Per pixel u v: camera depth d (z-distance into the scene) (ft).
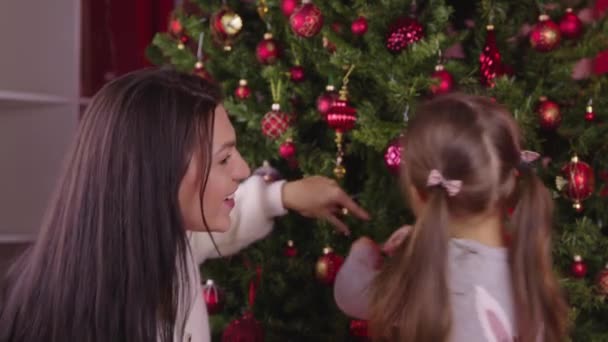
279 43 5.03
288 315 5.31
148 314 3.06
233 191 3.56
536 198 3.67
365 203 4.83
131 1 8.43
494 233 3.74
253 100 5.17
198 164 3.29
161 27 8.44
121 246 3.07
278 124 4.64
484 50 4.62
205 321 3.70
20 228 8.16
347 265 4.17
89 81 8.46
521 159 3.74
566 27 4.66
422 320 3.51
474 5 5.05
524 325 3.54
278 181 4.60
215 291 4.96
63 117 8.18
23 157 8.19
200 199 3.33
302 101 5.12
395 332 3.66
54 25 8.23
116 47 8.50
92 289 3.05
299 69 4.85
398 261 3.76
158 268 3.09
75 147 3.21
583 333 4.82
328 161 4.88
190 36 5.42
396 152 4.28
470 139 3.59
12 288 3.23
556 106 4.51
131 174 3.10
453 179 3.59
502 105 4.14
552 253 4.66
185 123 3.19
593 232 4.62
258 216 4.42
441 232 3.57
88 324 3.03
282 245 5.22
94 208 3.10
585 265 4.71
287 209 4.51
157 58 5.91
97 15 8.45
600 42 4.72
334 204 4.49
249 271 5.17
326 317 5.18
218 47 5.26
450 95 3.88
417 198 3.82
